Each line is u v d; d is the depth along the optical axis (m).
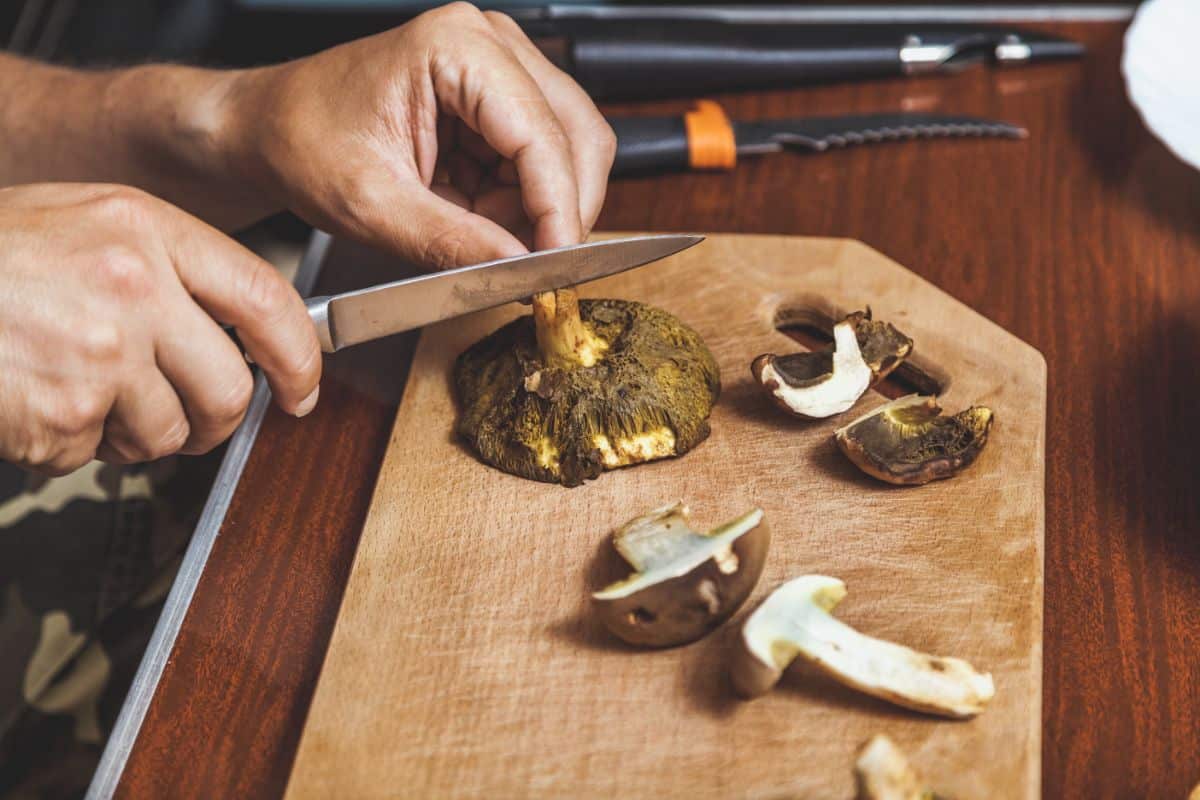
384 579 0.49
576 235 0.54
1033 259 0.61
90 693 0.62
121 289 0.45
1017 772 0.43
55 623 0.65
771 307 0.57
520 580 0.48
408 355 0.58
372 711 0.45
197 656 0.48
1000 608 0.47
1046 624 0.48
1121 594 0.48
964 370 0.54
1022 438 0.52
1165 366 0.56
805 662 0.45
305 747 0.45
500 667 0.46
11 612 0.65
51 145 0.63
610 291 0.58
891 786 0.41
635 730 0.44
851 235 0.62
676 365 0.52
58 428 0.45
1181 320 0.58
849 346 0.52
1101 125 0.68
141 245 0.45
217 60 0.86
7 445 0.46
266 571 0.50
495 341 0.55
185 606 0.49
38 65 0.66
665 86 0.70
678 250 0.53
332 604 0.49
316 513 0.52
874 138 0.67
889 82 0.72
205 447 0.50
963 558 0.48
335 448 0.54
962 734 0.44
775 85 0.71
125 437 0.48
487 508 0.50
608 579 0.48
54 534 0.66
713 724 0.44
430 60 0.53
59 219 0.45
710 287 0.58
